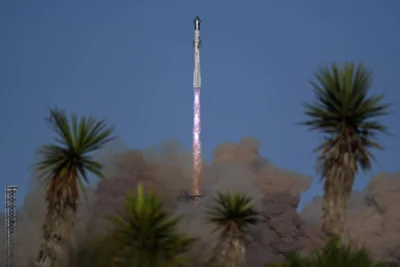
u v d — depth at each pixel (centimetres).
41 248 10744
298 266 8925
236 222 10656
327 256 8838
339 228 10762
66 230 10700
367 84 10931
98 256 8662
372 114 10888
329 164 10912
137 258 8481
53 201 10769
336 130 10906
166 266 8531
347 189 10862
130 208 8794
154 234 8625
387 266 8931
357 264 8756
